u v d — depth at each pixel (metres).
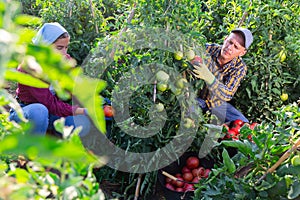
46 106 2.91
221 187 2.15
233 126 3.26
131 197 2.85
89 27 3.88
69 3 3.84
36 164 1.01
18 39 0.53
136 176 2.90
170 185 2.83
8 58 0.49
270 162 2.14
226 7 4.01
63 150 0.45
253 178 2.19
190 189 2.74
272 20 3.67
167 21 2.73
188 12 2.79
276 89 3.63
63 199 0.97
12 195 0.70
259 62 3.63
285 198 1.97
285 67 3.85
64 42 2.93
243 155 2.21
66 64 0.58
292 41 3.62
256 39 3.68
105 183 3.01
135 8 2.87
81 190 1.01
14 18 0.55
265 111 3.76
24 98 2.95
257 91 3.63
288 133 2.11
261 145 2.13
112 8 4.81
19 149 0.45
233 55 3.14
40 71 0.58
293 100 3.88
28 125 0.63
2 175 1.06
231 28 3.74
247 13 3.73
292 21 3.69
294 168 1.98
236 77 3.22
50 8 3.92
